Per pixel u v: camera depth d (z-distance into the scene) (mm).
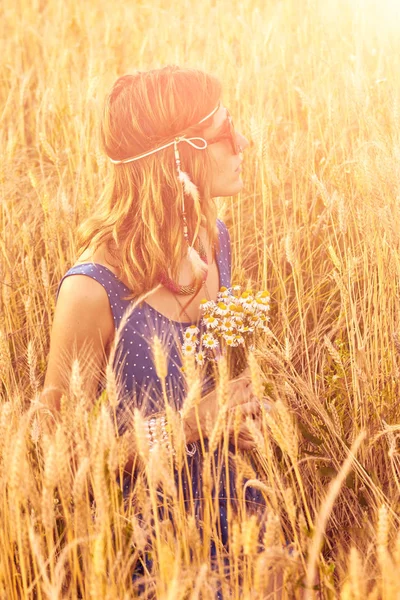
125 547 1548
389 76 3902
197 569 1422
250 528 1263
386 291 2590
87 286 1827
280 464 1951
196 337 1956
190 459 1845
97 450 1360
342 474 1243
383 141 2799
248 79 4121
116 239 1834
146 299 1872
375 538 1670
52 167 3896
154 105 1840
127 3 6363
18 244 3172
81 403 1466
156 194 1853
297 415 2162
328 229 3074
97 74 4465
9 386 2031
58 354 1852
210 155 1942
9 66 5117
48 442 1379
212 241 1976
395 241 2469
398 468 2035
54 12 6328
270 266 3174
